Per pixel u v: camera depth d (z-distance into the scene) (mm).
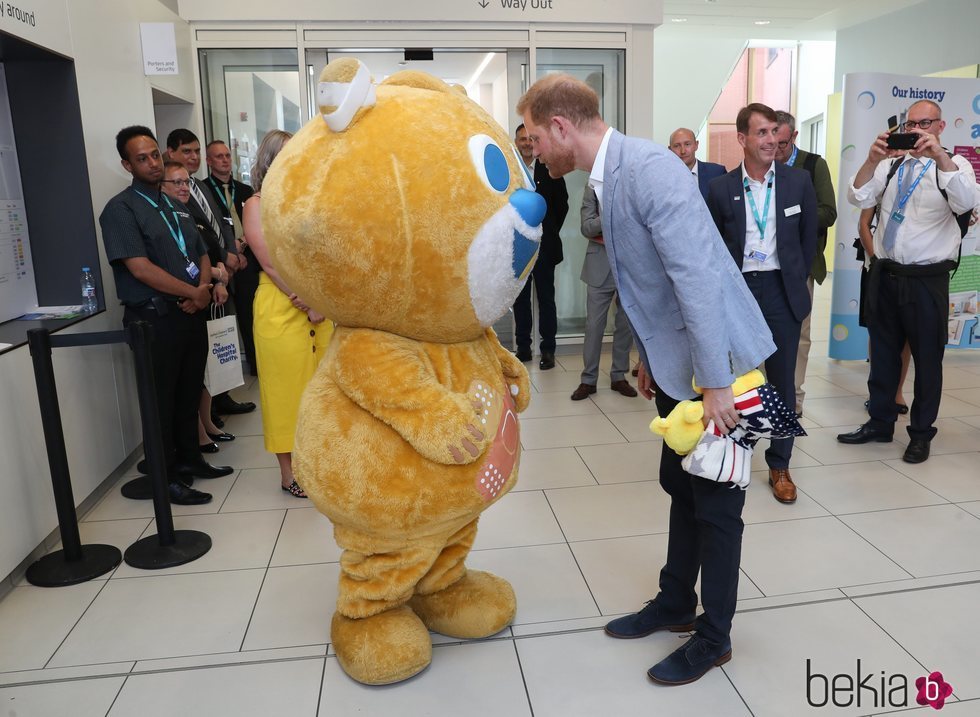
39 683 2104
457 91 1884
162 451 2818
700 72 11562
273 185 1729
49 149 3469
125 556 2830
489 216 1696
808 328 4203
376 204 1626
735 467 1890
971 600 2396
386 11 5449
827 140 9828
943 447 3803
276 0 5340
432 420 1744
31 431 2822
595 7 5680
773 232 3131
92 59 3625
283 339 3100
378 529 1869
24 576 2734
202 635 2322
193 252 3521
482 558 2758
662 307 1916
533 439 4133
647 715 1920
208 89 5547
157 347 3279
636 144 1846
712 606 2029
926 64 8359
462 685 2057
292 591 2574
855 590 2471
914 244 3500
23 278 3455
